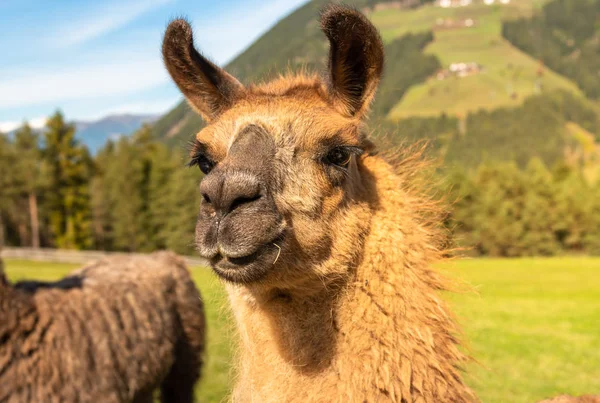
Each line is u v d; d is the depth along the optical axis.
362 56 3.46
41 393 5.70
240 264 3.08
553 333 15.01
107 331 6.54
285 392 3.41
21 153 63.06
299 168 3.26
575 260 51.69
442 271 3.76
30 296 6.23
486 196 67.25
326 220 3.32
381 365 3.24
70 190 60.59
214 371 8.91
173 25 3.67
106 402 6.19
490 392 8.73
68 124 61.38
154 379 7.06
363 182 3.65
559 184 72.62
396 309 3.34
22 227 65.38
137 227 64.31
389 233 3.51
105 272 7.39
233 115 3.46
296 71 4.33
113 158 76.62
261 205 3.09
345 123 3.41
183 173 61.84
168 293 7.64
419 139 4.35
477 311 18.84
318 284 3.37
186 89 3.86
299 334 3.42
